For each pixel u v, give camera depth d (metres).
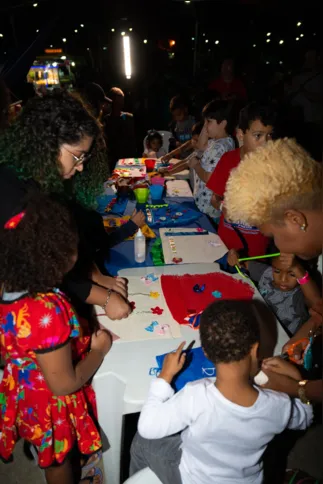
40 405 1.41
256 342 1.14
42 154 1.50
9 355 1.35
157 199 3.10
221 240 2.41
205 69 8.32
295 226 1.20
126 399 1.35
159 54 9.04
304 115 5.13
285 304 1.95
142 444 1.47
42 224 1.16
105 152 2.04
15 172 1.52
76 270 1.80
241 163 1.30
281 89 5.93
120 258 2.19
